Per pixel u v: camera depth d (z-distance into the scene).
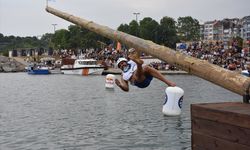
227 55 91.12
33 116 26.05
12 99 39.31
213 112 4.98
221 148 4.89
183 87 53.69
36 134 19.41
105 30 7.71
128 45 7.20
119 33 7.47
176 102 24.88
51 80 77.00
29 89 54.41
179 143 16.83
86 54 124.88
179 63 6.12
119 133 19.38
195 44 107.56
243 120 4.57
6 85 64.31
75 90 50.69
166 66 90.44
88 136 18.75
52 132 19.91
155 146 16.33
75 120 23.95
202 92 45.53
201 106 5.19
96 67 91.38
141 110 28.50
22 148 16.39
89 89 52.00
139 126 21.31
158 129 20.25
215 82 5.62
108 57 105.56
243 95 5.25
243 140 4.58
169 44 134.75
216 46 102.38
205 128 5.14
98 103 34.16
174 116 24.77
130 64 8.40
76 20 8.70
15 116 26.11
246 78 5.24
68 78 82.44
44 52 172.00
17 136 18.92
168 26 137.62
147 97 39.59
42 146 16.73
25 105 33.34
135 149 15.86
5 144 17.17
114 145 16.67
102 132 19.73
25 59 160.00
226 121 4.79
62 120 24.02
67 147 16.52
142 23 137.62
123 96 41.03
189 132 19.28
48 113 27.58
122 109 29.38
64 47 153.50
